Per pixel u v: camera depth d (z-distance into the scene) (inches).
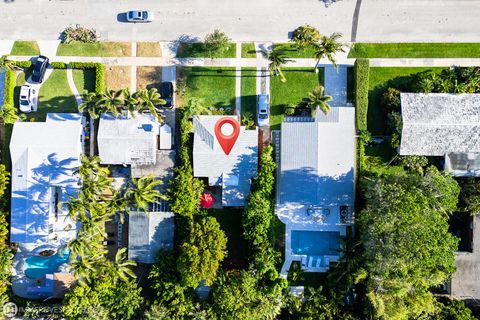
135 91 2460.6
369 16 2432.3
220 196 2440.9
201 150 2348.7
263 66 2443.4
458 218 2402.8
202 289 2423.7
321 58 2425.0
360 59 2370.8
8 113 2380.7
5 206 2402.8
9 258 2335.1
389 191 2053.4
